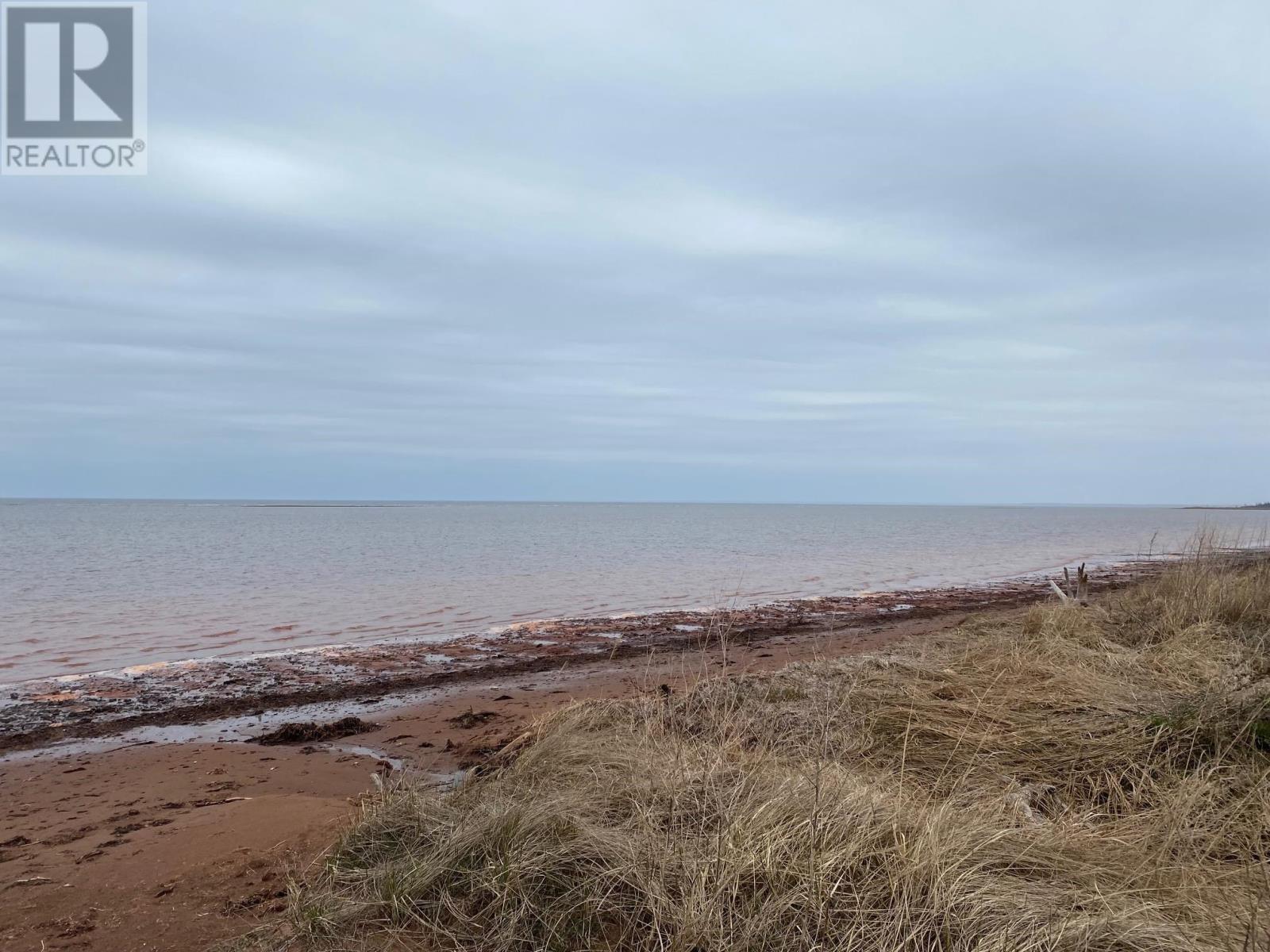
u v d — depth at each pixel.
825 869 3.21
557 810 3.78
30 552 31.27
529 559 29.59
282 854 3.98
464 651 11.84
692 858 3.36
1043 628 9.05
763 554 34.09
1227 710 5.17
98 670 10.50
